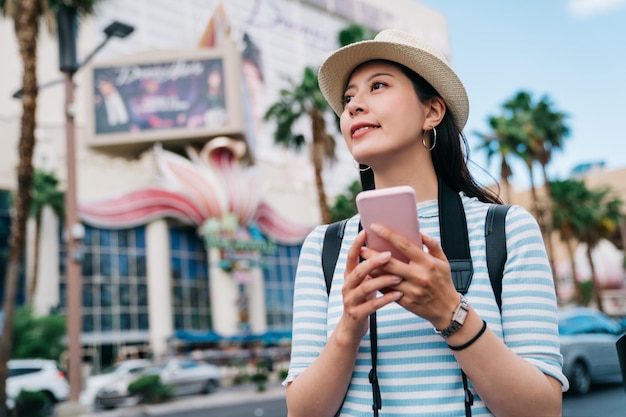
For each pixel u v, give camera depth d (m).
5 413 12.09
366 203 1.08
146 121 36.28
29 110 12.51
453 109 1.46
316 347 1.35
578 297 36.44
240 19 68.12
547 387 1.09
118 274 32.59
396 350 1.23
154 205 33.22
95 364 31.03
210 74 36.94
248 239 34.78
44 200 28.81
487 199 1.50
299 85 20.91
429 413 1.17
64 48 13.59
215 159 34.41
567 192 35.97
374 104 1.40
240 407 14.86
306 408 1.21
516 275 1.22
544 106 30.34
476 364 1.08
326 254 1.43
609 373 10.48
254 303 35.69
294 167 61.03
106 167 32.88
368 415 1.22
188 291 35.09
